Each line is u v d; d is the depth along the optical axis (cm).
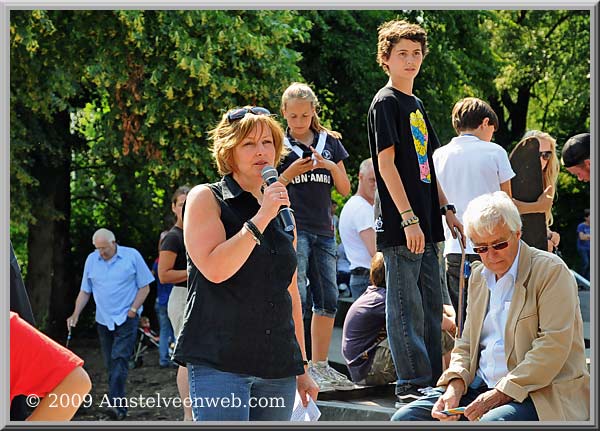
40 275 1436
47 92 1140
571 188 2120
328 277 545
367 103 1541
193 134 1127
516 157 527
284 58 1148
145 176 1378
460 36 1720
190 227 321
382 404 521
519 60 1984
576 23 2036
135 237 1691
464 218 389
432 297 459
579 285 869
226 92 1122
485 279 401
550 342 365
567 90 2080
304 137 545
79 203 1688
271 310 323
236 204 330
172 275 660
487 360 395
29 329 249
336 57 1525
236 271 316
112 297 844
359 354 543
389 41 451
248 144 330
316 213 537
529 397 369
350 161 1581
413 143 447
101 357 1352
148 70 1091
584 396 372
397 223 443
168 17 1066
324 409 514
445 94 1672
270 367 322
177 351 322
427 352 458
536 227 522
